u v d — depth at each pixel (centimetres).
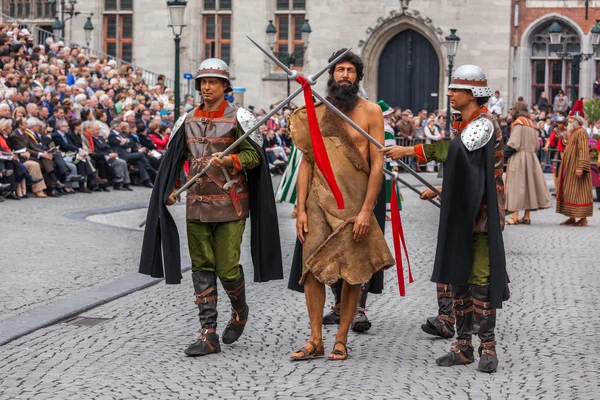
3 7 4559
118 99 3028
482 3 4175
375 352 887
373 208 862
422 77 4284
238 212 878
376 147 845
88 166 2362
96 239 1561
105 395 732
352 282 837
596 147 2528
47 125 2331
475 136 813
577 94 4166
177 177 896
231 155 856
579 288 1226
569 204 1948
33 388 750
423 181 873
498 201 860
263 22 4406
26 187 2233
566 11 4131
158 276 892
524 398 739
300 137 856
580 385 777
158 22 4491
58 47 3272
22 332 932
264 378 789
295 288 885
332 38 4325
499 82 4194
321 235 844
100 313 1042
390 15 4244
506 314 1062
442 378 796
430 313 1070
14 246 1463
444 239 817
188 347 866
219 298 1123
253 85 4428
